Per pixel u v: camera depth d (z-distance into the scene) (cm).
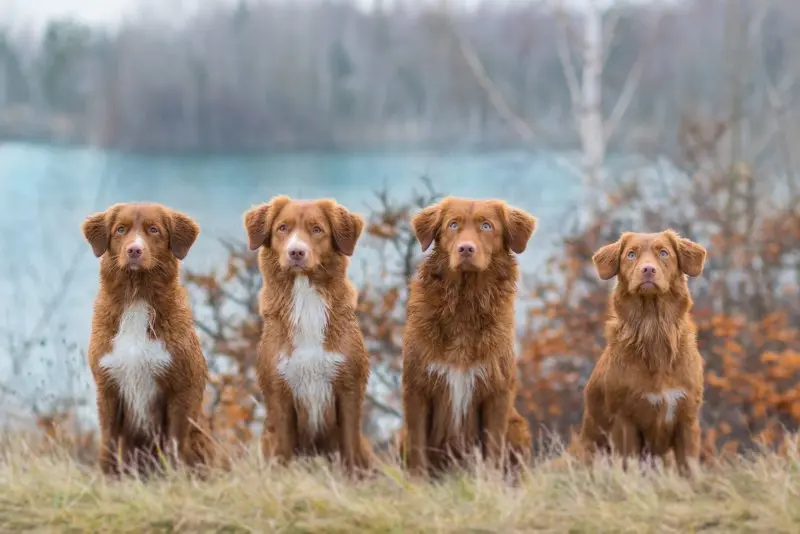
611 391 870
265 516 745
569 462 836
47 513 757
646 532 717
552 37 5050
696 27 4184
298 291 852
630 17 3322
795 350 1352
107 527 738
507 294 869
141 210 846
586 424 915
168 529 734
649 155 1995
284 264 832
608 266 873
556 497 792
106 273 851
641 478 812
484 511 748
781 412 1254
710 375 1175
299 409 875
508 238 870
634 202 1798
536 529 729
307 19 7881
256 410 1239
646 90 4162
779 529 704
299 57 7625
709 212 1524
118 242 841
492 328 862
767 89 2731
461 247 830
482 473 827
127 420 874
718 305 1442
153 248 840
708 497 797
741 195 1574
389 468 834
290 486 784
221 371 1359
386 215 1214
